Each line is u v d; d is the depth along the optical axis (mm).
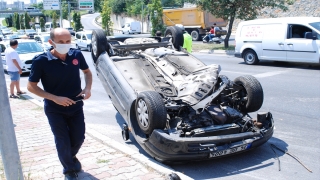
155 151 5074
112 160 5086
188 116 5465
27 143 5914
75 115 4258
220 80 5602
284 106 8281
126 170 4730
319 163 5195
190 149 4816
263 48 14719
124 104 5965
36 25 74500
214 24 29359
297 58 13586
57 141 4113
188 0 22281
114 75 6492
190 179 4484
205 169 5086
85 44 26312
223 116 5531
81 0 51688
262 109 8094
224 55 19859
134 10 63625
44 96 3889
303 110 7895
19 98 9914
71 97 4102
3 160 3602
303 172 4914
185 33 12969
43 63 3898
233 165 5203
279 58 14227
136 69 6754
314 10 28734
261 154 5582
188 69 6484
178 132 5098
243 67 14633
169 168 5121
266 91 9883
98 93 10719
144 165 4883
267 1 20297
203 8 21891
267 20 14570
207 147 4852
